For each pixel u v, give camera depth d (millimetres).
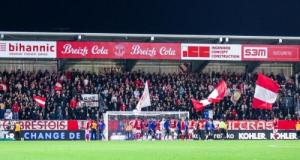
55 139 66312
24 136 65812
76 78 73000
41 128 66250
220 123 68375
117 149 41469
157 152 37219
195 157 31953
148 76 75250
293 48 75250
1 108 67438
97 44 72562
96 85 72625
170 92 73188
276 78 77438
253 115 72312
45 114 68188
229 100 73312
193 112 71125
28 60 78250
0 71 76750
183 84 74500
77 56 72000
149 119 68500
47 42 71375
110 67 79625
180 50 73688
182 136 68250
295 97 74812
